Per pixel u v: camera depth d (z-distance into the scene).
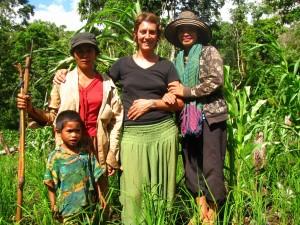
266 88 5.16
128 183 3.61
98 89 3.58
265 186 4.38
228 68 4.35
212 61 3.66
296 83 4.88
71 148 3.57
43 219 3.50
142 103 3.56
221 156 3.76
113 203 4.30
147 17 3.55
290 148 4.71
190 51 3.78
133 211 3.60
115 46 5.42
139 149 3.58
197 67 3.70
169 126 3.66
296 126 4.77
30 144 7.78
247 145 4.27
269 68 5.15
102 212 3.50
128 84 3.63
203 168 3.75
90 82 3.59
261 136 4.68
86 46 3.47
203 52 3.73
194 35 3.84
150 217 3.39
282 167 4.82
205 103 3.73
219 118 3.70
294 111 4.96
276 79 5.36
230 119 4.29
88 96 3.55
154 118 3.60
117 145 3.64
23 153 3.59
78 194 3.54
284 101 4.96
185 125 3.73
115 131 3.64
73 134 3.49
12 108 27.33
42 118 3.70
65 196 3.54
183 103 3.76
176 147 3.69
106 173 3.70
